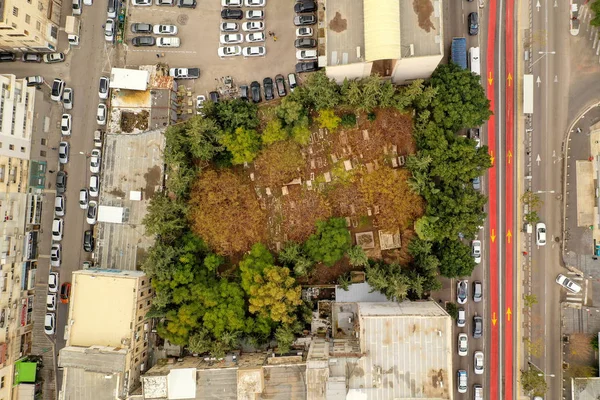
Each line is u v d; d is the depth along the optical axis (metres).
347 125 64.31
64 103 69.62
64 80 70.19
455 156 58.50
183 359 63.56
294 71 67.81
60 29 70.06
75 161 70.00
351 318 62.22
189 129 62.03
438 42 55.66
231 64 68.56
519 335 65.00
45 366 68.75
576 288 63.28
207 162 65.44
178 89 68.56
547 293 64.81
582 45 64.69
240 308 60.56
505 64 65.38
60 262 69.38
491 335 65.25
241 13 67.75
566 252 64.50
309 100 62.50
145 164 65.56
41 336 68.94
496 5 65.25
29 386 66.44
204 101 65.88
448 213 59.12
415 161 59.16
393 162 64.75
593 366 63.44
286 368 58.38
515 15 65.06
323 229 61.66
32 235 68.00
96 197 69.50
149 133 65.81
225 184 62.03
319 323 63.44
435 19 56.03
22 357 67.31
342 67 57.22
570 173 64.75
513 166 65.31
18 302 65.69
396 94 61.62
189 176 61.88
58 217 69.69
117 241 65.56
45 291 69.50
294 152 62.47
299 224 64.38
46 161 69.94
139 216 65.31
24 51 69.56
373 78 58.09
